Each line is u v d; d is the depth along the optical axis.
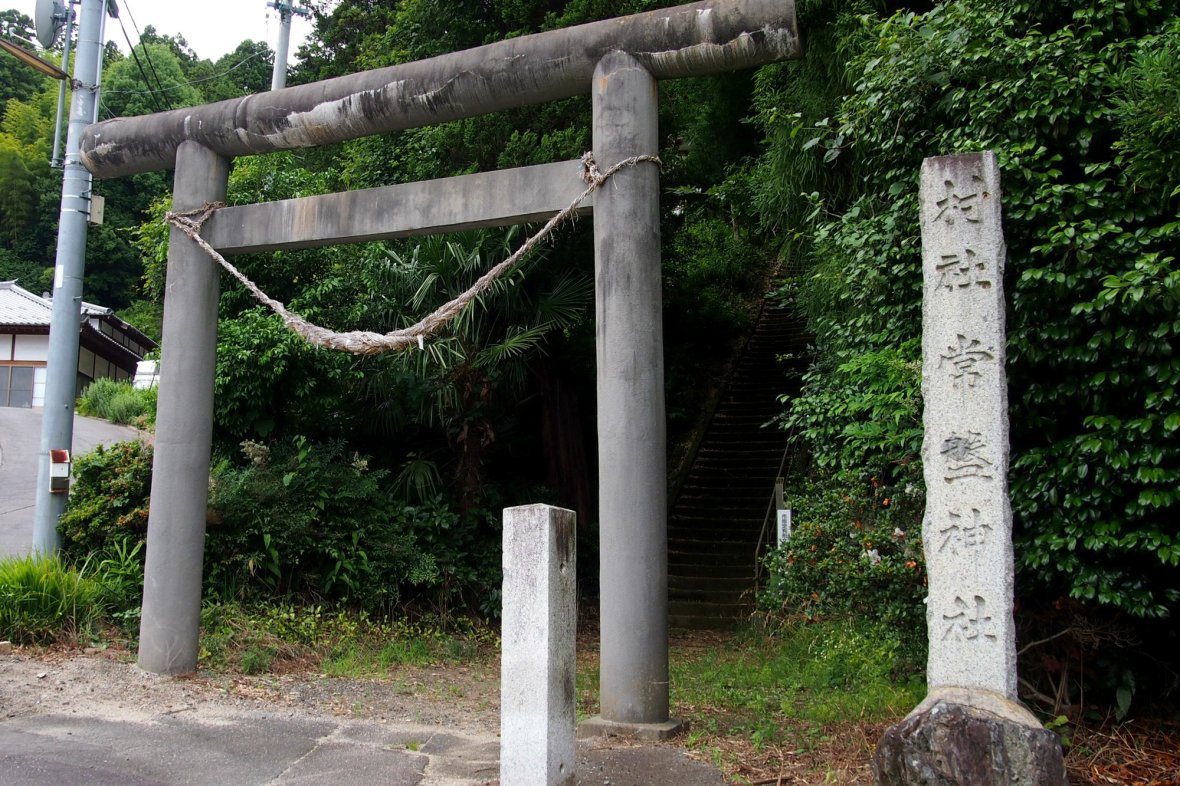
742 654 7.75
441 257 8.26
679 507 12.27
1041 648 4.80
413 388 9.02
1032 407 4.47
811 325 8.05
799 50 5.01
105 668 5.68
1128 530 4.16
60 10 7.93
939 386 3.81
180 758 4.21
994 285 3.76
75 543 7.19
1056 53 4.42
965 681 3.60
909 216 4.98
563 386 11.26
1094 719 4.62
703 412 14.63
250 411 8.15
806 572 6.18
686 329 13.99
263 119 6.01
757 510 12.03
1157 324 3.98
